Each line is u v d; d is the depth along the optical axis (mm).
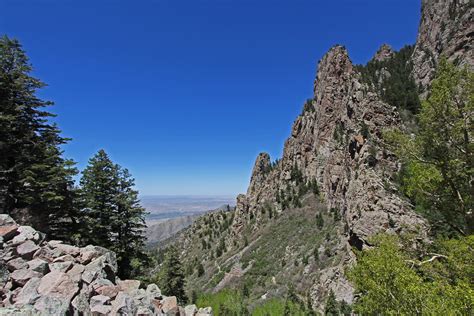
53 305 8070
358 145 64938
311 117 153000
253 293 96688
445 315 12047
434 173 18578
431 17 128875
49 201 22734
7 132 22094
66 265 10875
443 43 107625
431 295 13305
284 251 108500
